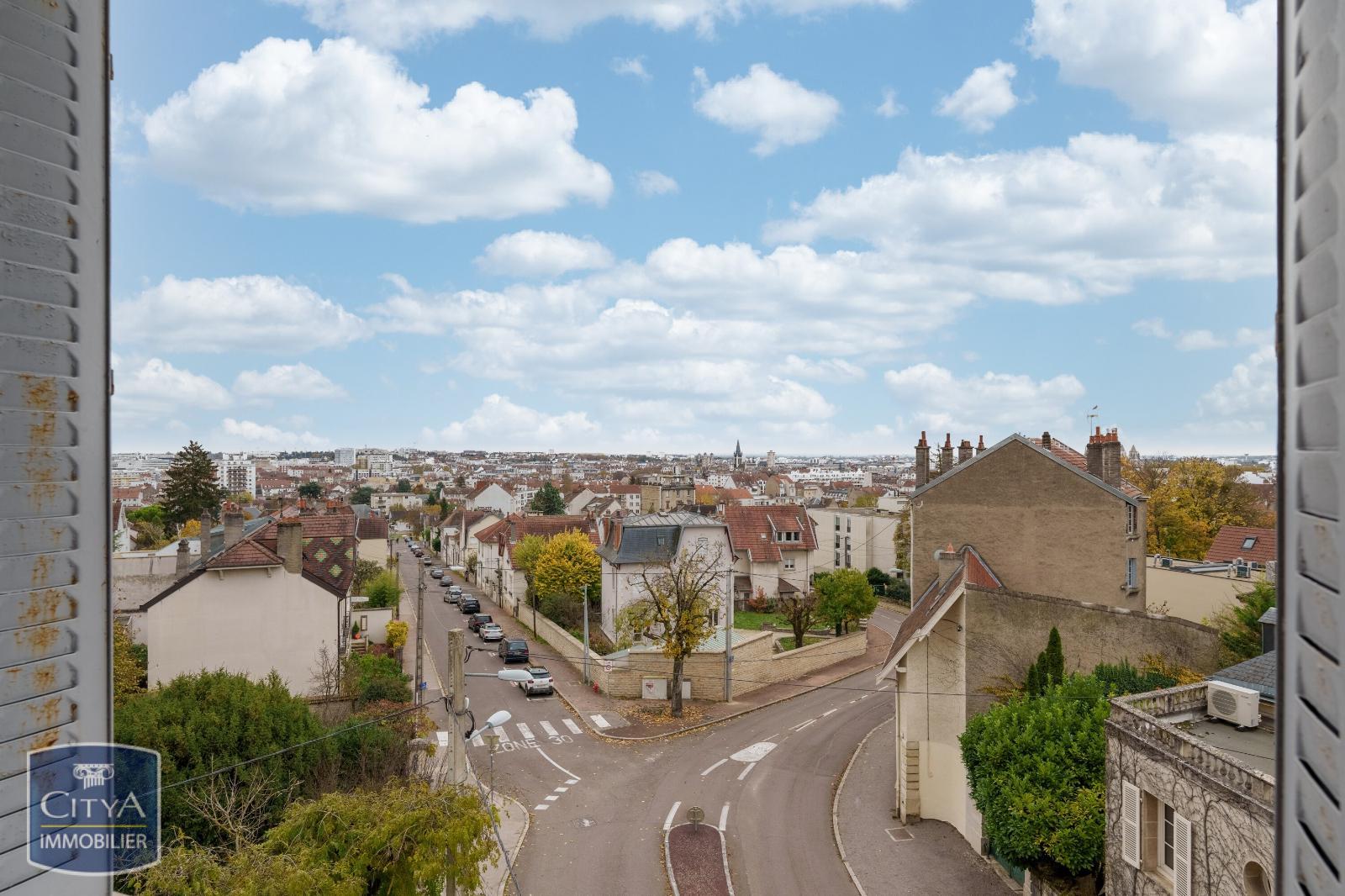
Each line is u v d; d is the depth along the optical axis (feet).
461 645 56.54
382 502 654.12
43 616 8.29
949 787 76.74
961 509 92.84
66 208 8.62
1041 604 68.49
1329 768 5.52
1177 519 178.91
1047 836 51.55
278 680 69.97
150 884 36.32
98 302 9.08
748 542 207.41
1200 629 61.00
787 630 174.70
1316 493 5.86
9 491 7.99
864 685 133.69
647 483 424.05
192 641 97.86
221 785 56.18
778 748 102.53
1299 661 6.21
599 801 85.92
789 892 66.33
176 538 218.38
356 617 158.92
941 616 73.92
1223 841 34.19
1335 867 5.36
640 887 67.41
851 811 82.07
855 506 347.36
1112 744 43.55
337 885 38.81
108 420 9.25
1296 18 6.30
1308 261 5.97
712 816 81.76
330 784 63.77
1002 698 67.82
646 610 128.26
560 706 122.62
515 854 73.10
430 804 44.73
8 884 7.90
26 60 8.24
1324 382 5.70
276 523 115.75
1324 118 5.68
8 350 7.95
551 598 177.37
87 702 8.77
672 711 117.50
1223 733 43.62
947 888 65.26
